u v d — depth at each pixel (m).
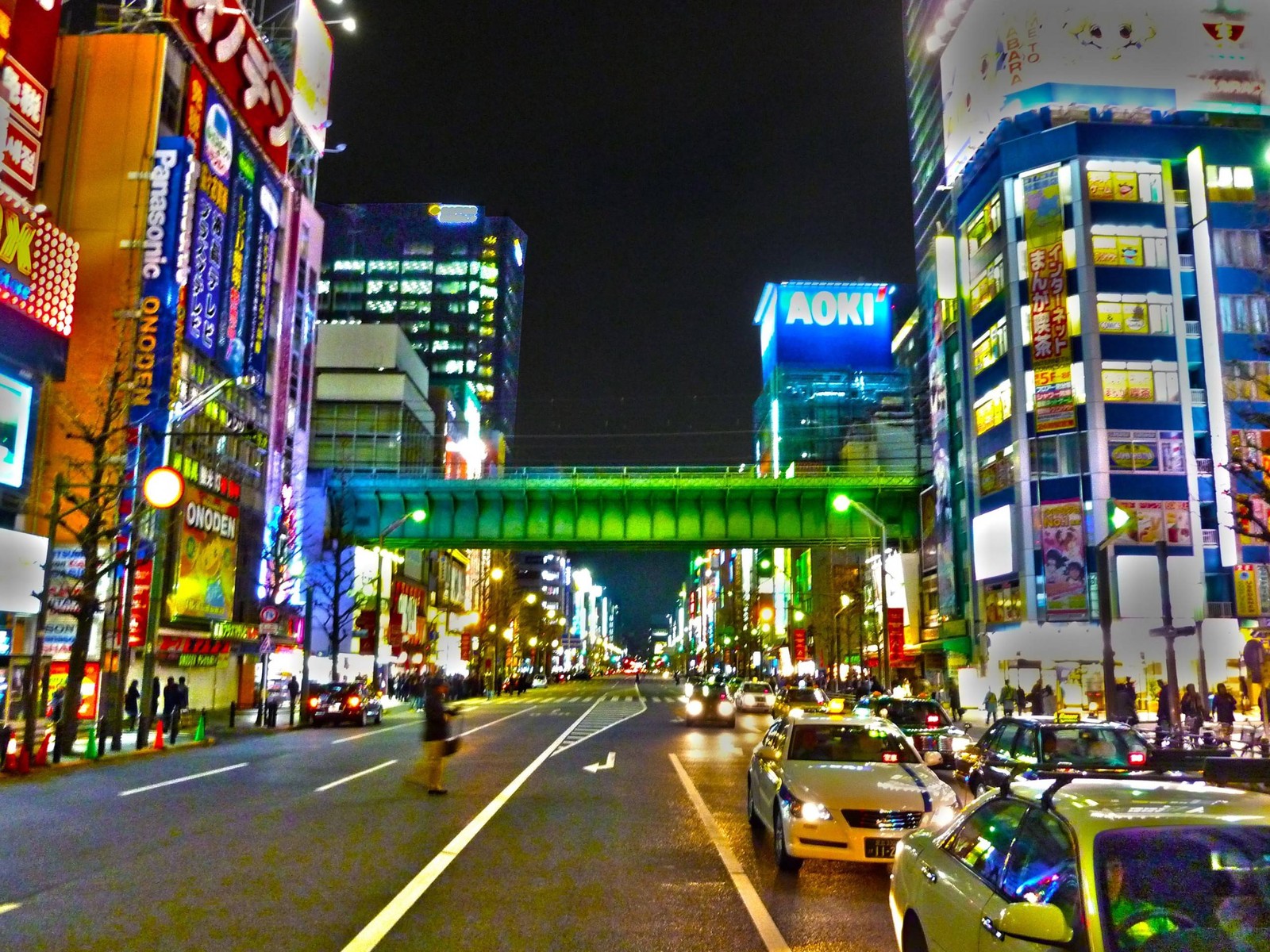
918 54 77.50
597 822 13.77
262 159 50.16
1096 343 46.56
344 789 17.41
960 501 53.91
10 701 32.16
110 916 8.27
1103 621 23.12
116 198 39.84
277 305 54.78
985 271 52.31
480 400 165.00
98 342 38.62
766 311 152.88
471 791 17.23
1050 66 51.78
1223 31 52.31
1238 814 4.50
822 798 10.20
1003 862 4.94
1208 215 46.72
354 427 82.25
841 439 138.75
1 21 35.16
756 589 128.25
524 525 56.53
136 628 38.00
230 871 10.17
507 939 7.68
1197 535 44.88
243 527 49.78
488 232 173.75
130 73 40.62
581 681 172.00
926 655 61.75
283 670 57.19
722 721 38.47
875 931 8.03
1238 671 40.53
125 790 17.41
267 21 63.50
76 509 25.02
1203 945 3.93
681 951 7.43
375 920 8.16
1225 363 45.19
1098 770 13.36
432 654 88.00
